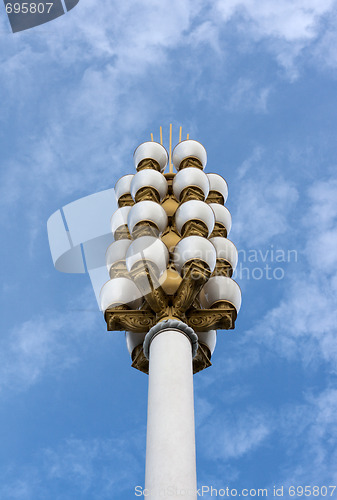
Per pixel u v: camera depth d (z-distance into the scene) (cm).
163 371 1076
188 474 948
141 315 1202
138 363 1214
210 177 1497
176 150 1481
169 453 965
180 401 1034
